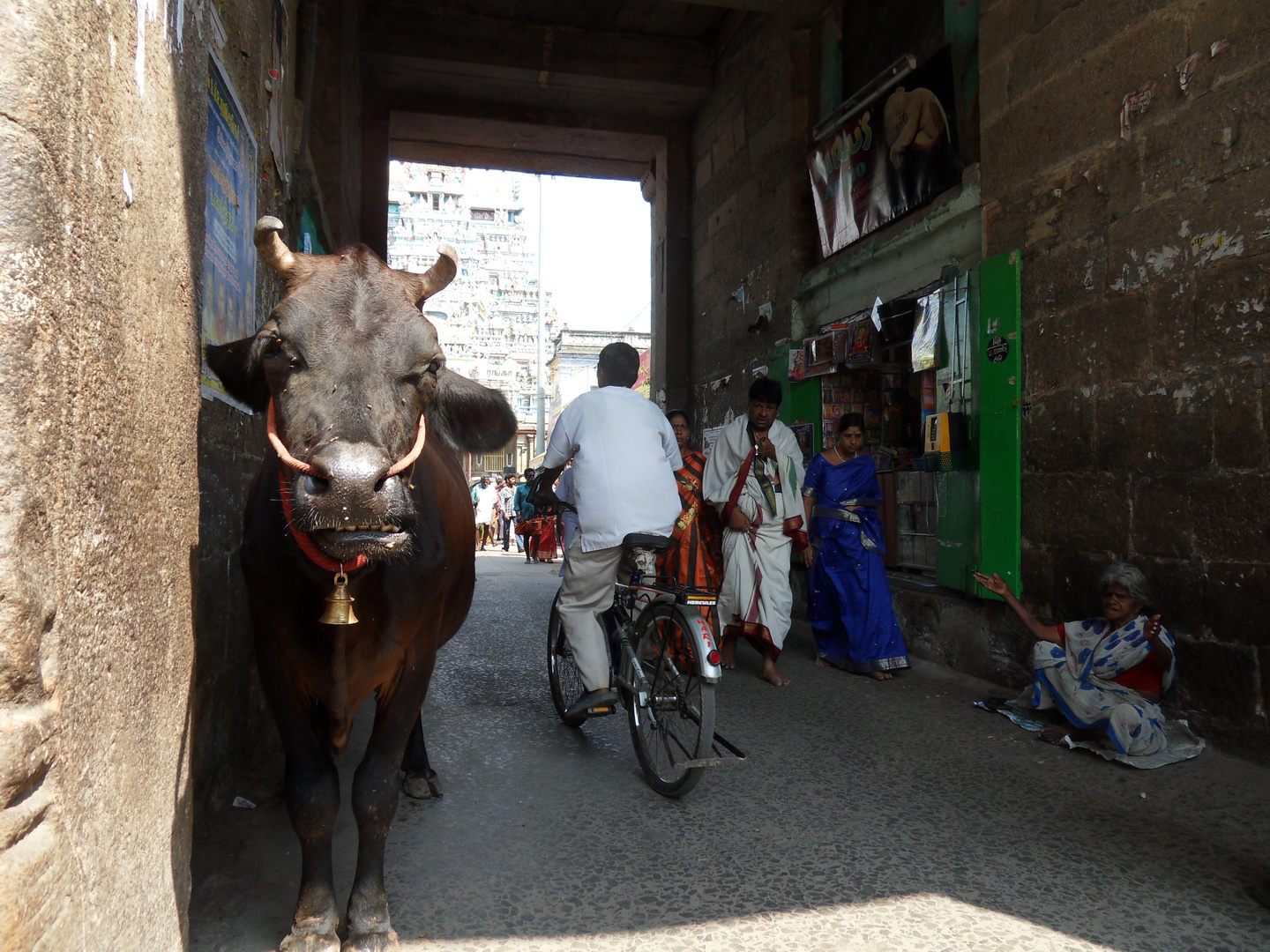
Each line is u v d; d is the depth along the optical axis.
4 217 1.10
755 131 9.15
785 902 2.54
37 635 1.11
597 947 2.29
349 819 3.10
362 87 10.14
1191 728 3.95
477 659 5.99
